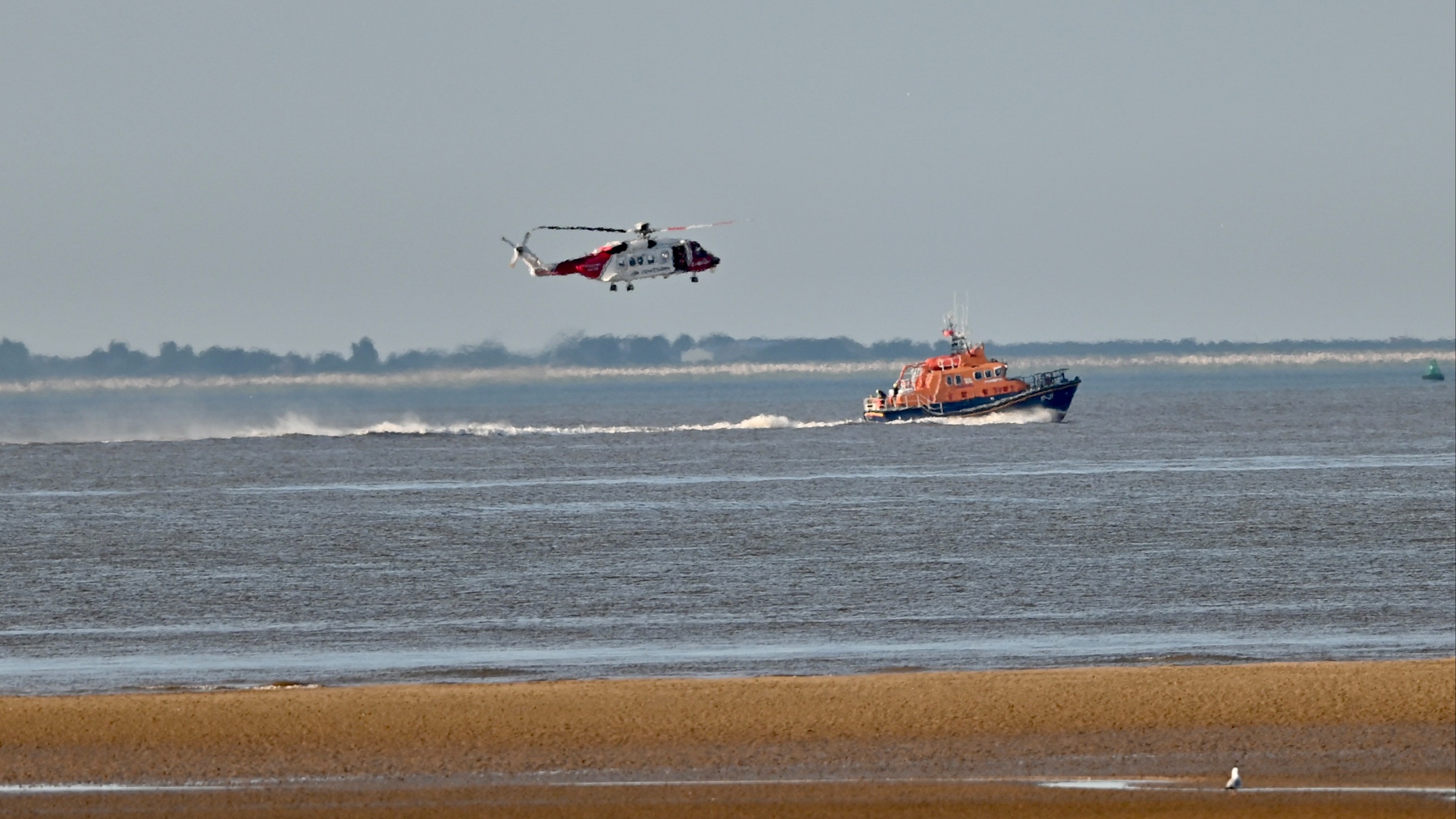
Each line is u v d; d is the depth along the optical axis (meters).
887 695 83.00
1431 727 76.06
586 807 67.81
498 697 83.38
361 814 67.25
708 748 74.94
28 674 105.44
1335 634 115.62
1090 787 69.25
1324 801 66.94
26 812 67.50
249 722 79.12
